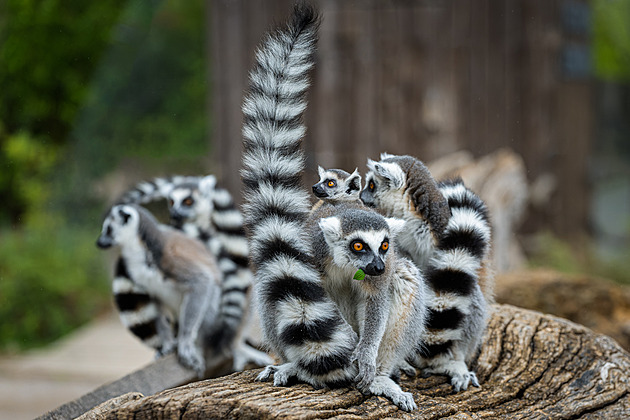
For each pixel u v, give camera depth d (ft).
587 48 66.33
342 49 54.65
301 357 13.23
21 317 44.55
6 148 53.36
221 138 56.59
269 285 13.53
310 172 32.48
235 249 24.64
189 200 26.07
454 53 55.16
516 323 17.94
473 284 15.90
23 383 33.04
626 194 93.97
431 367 15.90
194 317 22.31
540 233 58.23
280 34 14.62
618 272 59.77
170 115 74.49
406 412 13.09
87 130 63.31
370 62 54.75
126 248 22.91
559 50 58.13
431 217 17.26
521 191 44.55
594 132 90.84
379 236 13.93
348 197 16.93
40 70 55.88
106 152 65.00
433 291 15.71
